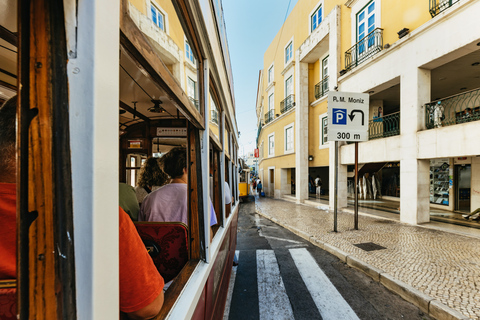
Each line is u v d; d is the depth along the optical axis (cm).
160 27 92
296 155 1450
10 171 70
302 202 1412
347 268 428
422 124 680
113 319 55
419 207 688
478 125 538
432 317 282
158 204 192
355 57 946
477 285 328
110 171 53
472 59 668
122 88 243
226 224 288
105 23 50
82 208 47
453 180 940
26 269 47
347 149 984
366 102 638
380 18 830
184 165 211
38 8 46
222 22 289
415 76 681
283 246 576
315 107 1382
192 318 106
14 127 72
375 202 1235
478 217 736
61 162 46
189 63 132
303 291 345
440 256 441
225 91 300
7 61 138
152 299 80
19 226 46
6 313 64
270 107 2084
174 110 333
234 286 365
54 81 46
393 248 495
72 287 48
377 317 282
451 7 581
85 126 47
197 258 157
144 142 378
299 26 1451
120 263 73
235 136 562
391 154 762
